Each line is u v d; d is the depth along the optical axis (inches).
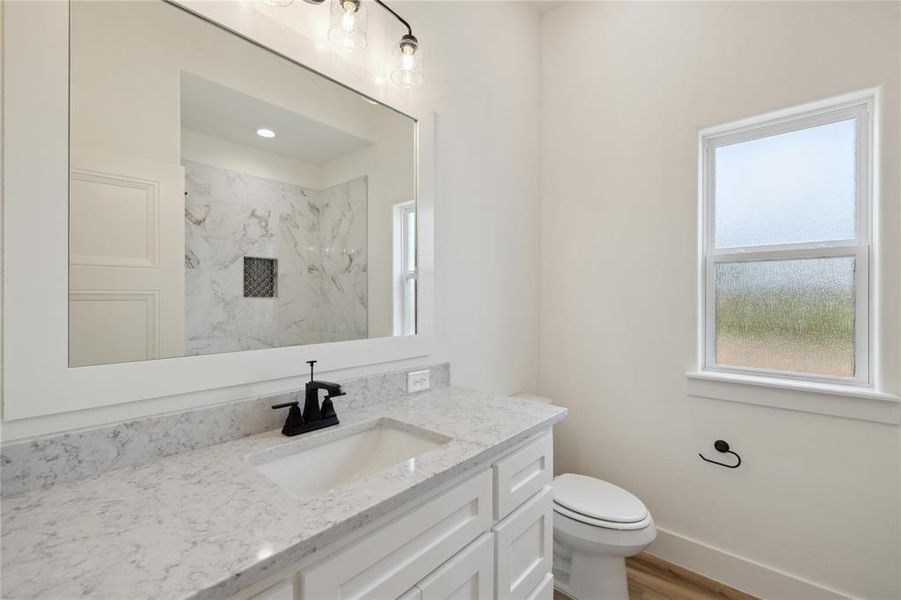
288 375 44.0
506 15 78.0
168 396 35.5
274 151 43.8
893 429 53.1
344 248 50.3
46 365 29.2
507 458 41.0
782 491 60.5
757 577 61.8
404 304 57.4
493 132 74.5
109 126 32.8
